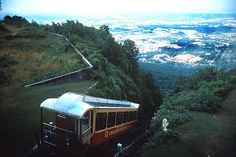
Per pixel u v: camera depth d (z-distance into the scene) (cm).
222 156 1481
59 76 2756
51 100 1466
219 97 2416
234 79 2962
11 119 1756
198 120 1961
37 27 5197
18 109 1933
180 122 1903
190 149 1544
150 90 5056
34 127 1661
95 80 2922
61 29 4878
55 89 2502
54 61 3222
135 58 5547
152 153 1510
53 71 2888
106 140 1700
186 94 2531
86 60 3238
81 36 4641
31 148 1433
